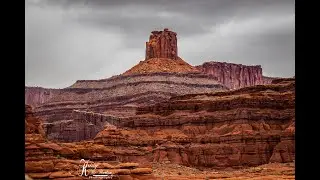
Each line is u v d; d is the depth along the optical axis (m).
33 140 135.75
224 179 179.00
